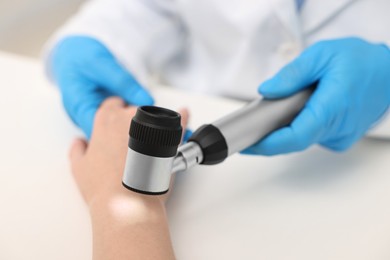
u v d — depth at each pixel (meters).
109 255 0.40
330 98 0.54
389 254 0.43
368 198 0.51
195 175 0.54
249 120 0.47
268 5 0.74
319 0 0.72
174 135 0.35
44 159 0.55
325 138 0.57
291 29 0.73
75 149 0.56
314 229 0.46
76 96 0.65
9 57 0.84
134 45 0.81
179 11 0.85
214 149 0.42
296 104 0.54
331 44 0.59
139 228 0.42
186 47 0.92
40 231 0.44
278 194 0.51
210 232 0.45
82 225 0.46
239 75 0.80
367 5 0.71
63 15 1.42
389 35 0.71
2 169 0.53
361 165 0.57
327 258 0.43
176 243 0.44
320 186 0.53
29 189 0.50
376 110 0.59
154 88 0.75
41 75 0.79
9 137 0.59
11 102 0.68
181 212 0.48
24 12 1.34
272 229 0.46
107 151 0.52
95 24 0.82
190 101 0.71
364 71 0.57
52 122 0.64
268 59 0.79
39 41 1.38
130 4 0.85
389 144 0.63
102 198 0.46
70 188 0.51
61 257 0.42
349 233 0.46
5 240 0.43
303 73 0.55
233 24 0.79
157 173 0.36
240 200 0.50
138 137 0.35
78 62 0.70
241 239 0.45
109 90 0.68
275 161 0.57
